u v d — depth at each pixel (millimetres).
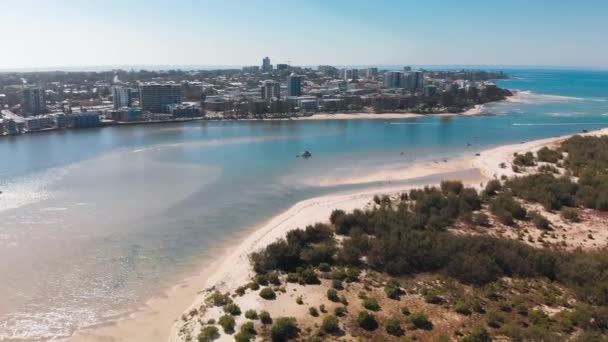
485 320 56000
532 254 71875
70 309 63906
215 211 106000
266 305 60094
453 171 147750
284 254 72938
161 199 114562
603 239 84125
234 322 55656
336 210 95750
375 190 123875
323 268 71125
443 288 65000
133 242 86938
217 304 61156
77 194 118500
